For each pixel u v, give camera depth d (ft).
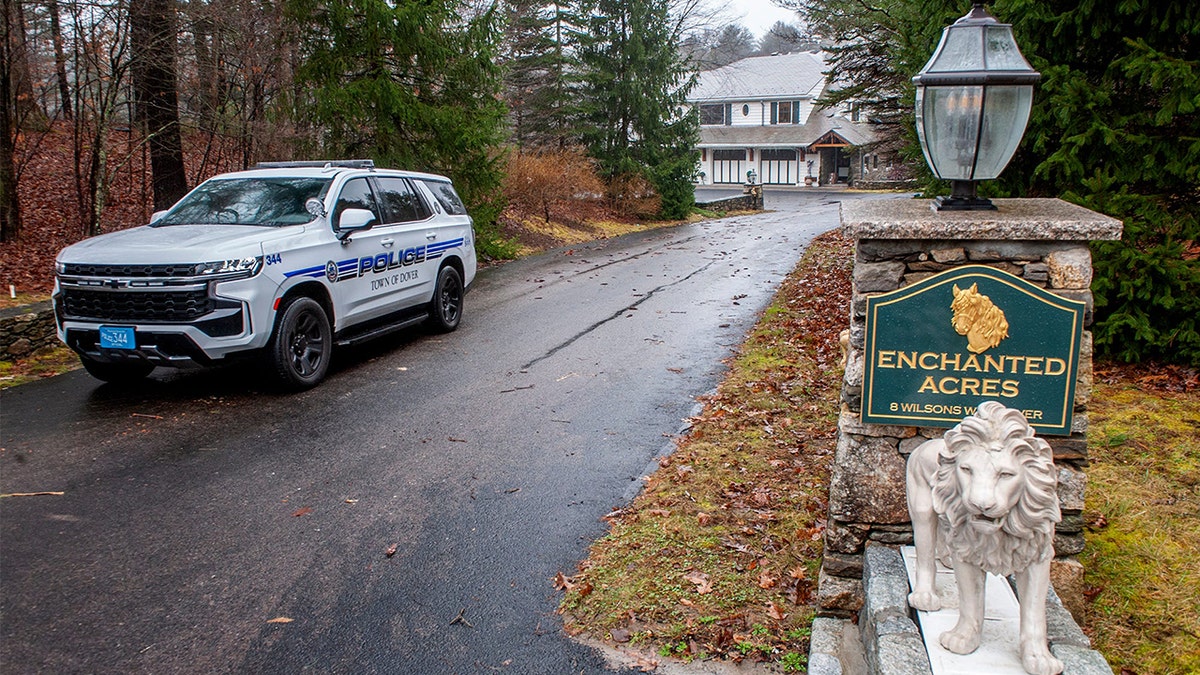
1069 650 9.21
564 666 11.22
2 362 26.76
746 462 18.08
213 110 48.03
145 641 11.82
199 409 22.63
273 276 22.72
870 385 11.43
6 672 11.05
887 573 11.03
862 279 11.57
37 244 43.21
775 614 12.21
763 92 182.39
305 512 16.11
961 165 11.99
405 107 48.78
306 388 24.56
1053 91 21.56
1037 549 8.86
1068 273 11.00
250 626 12.21
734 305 37.83
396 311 29.58
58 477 17.75
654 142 96.99
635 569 13.60
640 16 93.50
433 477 17.90
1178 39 20.72
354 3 46.70
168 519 15.76
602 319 35.14
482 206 54.85
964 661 9.11
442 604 12.81
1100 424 17.94
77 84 42.70
